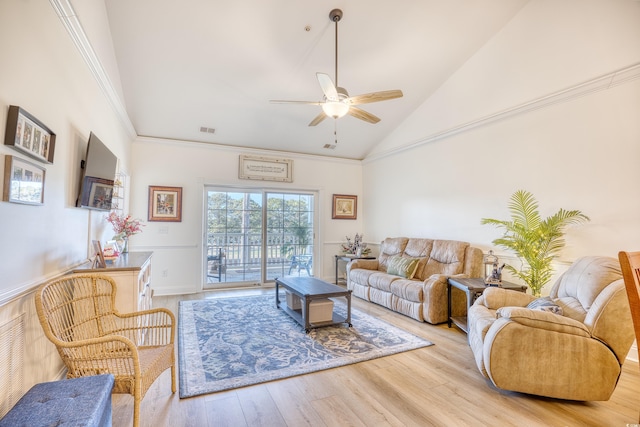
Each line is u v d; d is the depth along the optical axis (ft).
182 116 15.57
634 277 4.05
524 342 6.88
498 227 12.75
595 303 7.01
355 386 7.59
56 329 5.61
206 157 18.02
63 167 7.11
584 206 10.00
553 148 10.88
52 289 5.92
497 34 12.59
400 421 6.23
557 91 10.60
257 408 6.66
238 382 7.68
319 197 20.94
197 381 7.70
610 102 9.41
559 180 10.70
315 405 6.79
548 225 10.28
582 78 9.96
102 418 4.54
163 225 16.94
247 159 18.92
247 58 12.35
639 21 8.76
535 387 6.88
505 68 12.34
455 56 13.55
